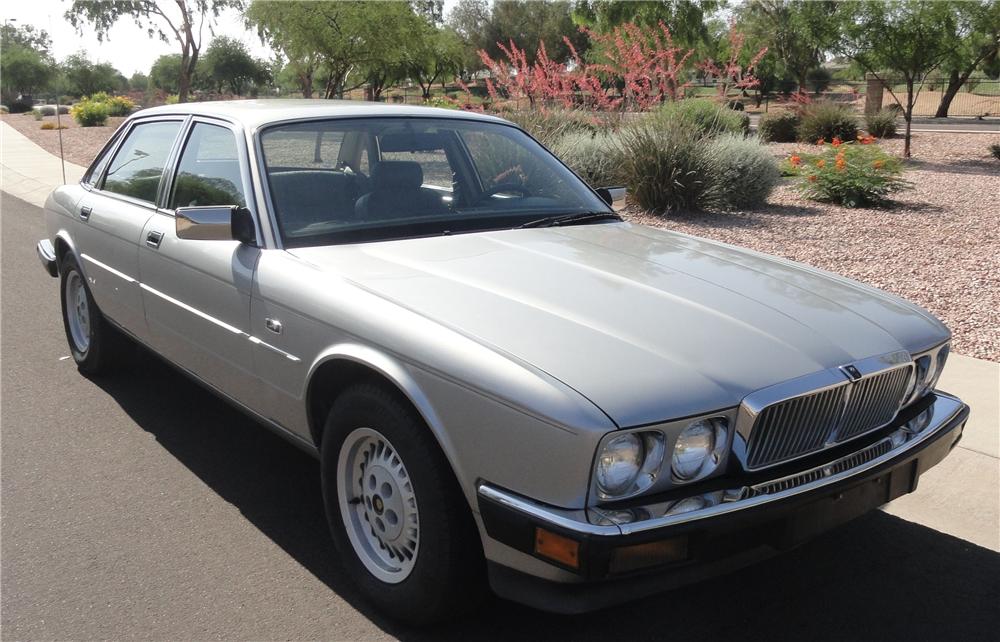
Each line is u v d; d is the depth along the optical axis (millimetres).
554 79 13852
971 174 16625
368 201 3811
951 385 5184
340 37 28609
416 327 2807
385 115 4199
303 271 3311
